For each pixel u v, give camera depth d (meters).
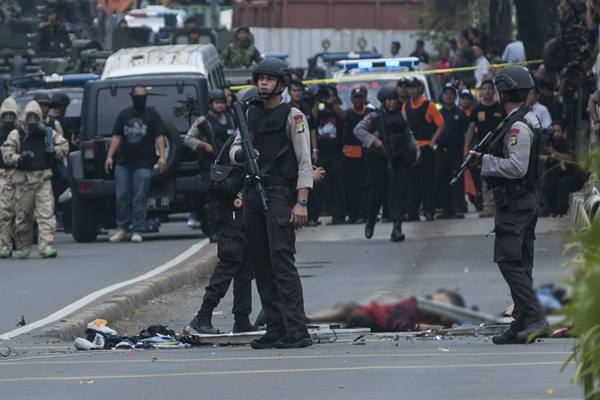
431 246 52.53
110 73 64.38
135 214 60.03
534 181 28.36
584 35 55.91
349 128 65.00
